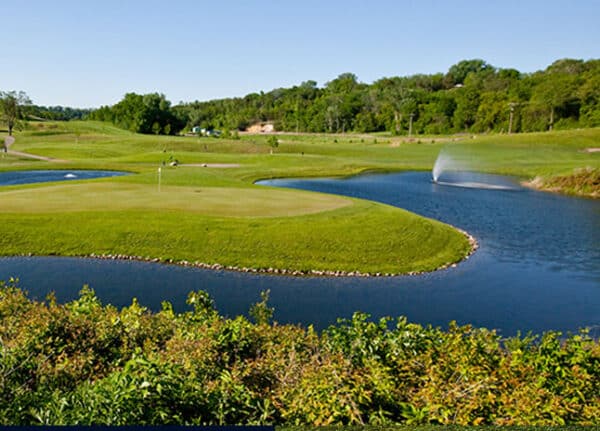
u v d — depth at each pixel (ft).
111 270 70.08
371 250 78.59
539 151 280.92
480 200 146.41
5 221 83.35
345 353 24.32
